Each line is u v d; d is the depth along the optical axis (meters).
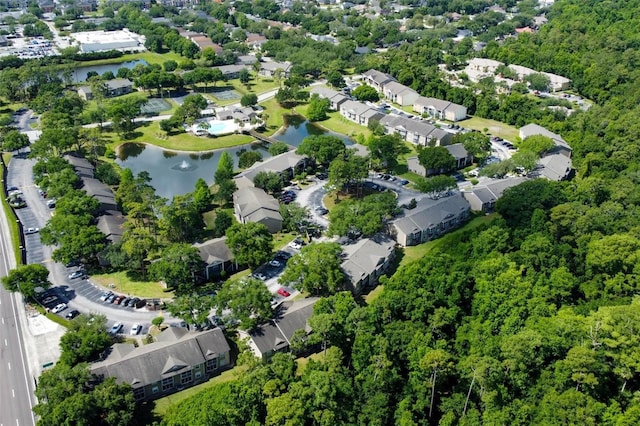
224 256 175.75
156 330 150.62
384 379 122.25
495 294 140.50
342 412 116.31
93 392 118.06
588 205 188.50
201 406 122.12
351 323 137.25
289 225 199.62
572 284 145.62
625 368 114.25
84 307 160.12
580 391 115.44
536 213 177.50
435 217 196.12
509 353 118.81
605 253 149.25
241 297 144.38
